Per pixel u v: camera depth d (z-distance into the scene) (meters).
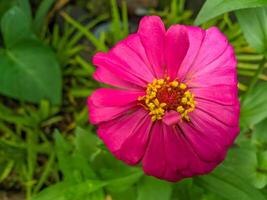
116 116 0.17
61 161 0.22
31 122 0.30
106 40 0.33
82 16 0.34
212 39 0.18
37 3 0.34
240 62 0.32
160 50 0.17
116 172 0.23
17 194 0.29
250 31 0.21
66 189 0.21
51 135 0.31
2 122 0.31
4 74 0.29
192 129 0.18
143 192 0.22
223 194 0.21
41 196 0.21
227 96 0.17
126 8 0.34
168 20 0.33
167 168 0.18
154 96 0.18
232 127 0.18
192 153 0.18
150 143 0.18
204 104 0.18
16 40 0.29
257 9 0.21
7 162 0.29
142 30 0.17
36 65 0.29
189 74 0.18
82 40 0.33
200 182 0.22
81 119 0.31
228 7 0.18
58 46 0.33
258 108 0.23
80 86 0.33
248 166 0.23
